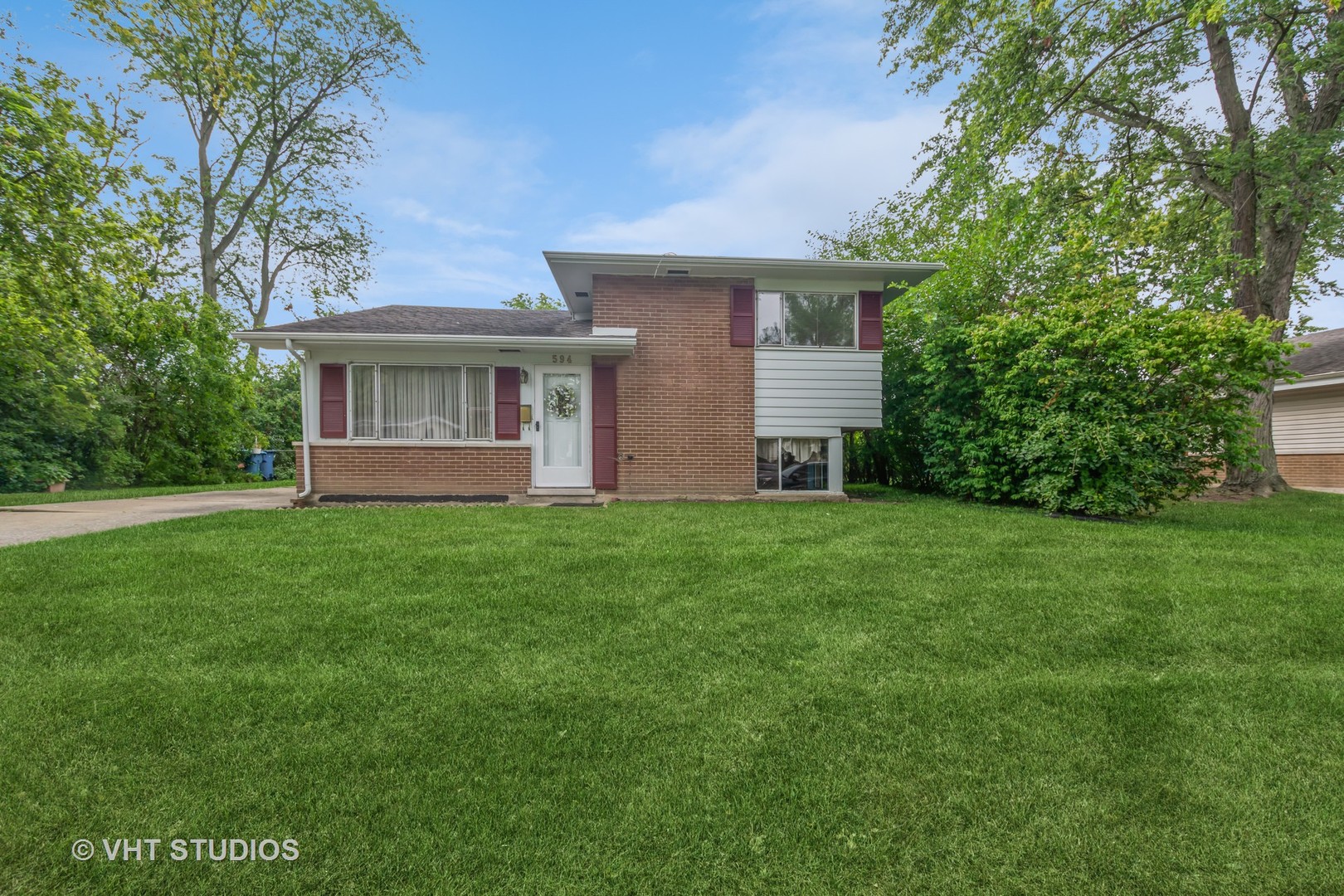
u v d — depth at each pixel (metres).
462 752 2.48
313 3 17.69
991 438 9.97
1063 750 2.54
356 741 2.54
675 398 11.37
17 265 9.62
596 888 1.81
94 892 1.76
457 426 10.80
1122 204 13.85
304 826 2.04
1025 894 1.80
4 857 1.88
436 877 1.83
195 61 13.21
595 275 11.23
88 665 3.25
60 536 6.51
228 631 3.73
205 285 19.16
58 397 13.59
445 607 4.21
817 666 3.33
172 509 9.12
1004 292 12.28
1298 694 3.04
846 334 11.80
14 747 2.45
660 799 2.21
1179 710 2.87
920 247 19.06
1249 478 12.88
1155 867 1.90
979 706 2.89
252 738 2.55
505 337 10.12
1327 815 2.14
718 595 4.55
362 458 10.60
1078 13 11.74
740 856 1.94
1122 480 8.41
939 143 14.97
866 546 6.22
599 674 3.21
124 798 2.17
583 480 11.20
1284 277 12.90
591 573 5.09
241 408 19.48
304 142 20.27
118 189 10.59
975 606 4.30
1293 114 12.71
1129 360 8.27
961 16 12.98
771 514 8.70
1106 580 4.92
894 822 2.10
